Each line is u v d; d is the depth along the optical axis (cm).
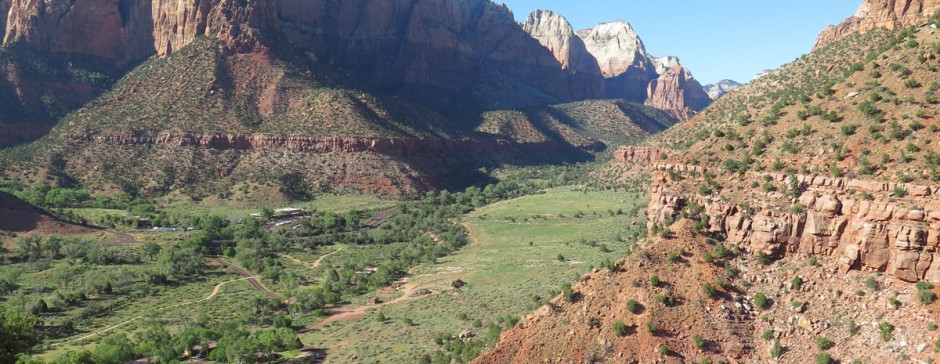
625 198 18888
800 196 5284
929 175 4694
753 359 4809
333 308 9900
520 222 17038
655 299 5169
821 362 4569
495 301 8981
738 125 6931
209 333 8319
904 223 4600
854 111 5816
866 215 4812
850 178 5038
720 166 6097
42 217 15288
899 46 6569
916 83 5759
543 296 8550
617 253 11356
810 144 5681
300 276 12244
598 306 5306
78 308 9988
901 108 5516
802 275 5072
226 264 13400
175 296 10888
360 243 15938
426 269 12225
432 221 17925
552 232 15062
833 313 4800
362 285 11200
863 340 4553
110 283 11156
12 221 14688
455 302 9300
